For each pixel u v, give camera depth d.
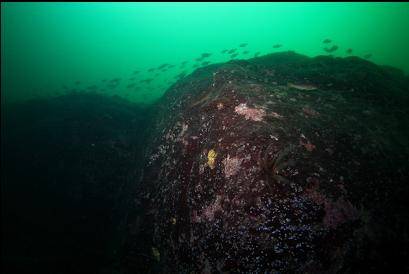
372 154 1.32
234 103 1.52
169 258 1.45
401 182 1.25
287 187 1.13
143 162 2.11
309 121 1.42
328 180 1.16
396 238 1.11
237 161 1.25
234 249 1.14
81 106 3.53
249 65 2.38
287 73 2.24
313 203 1.11
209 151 1.40
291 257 1.07
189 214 1.38
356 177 1.20
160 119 2.40
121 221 2.05
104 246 2.22
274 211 1.11
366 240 1.08
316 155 1.24
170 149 1.81
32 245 2.44
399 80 2.53
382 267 1.06
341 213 1.10
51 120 3.35
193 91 2.15
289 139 1.27
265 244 1.10
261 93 1.61
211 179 1.32
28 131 3.31
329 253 1.06
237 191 1.19
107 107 3.54
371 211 1.13
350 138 1.37
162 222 1.57
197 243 1.29
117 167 2.68
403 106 1.84
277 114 1.42
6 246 2.48
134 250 1.71
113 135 2.97
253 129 1.32
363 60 2.58
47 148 3.04
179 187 1.53
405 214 1.16
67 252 2.29
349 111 1.62
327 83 2.03
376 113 1.66
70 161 2.85
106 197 2.56
